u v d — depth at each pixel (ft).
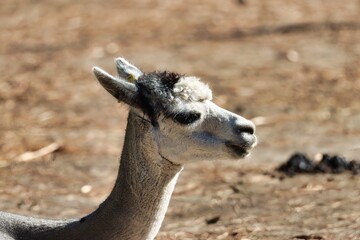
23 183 128.88
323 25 234.79
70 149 145.89
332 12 250.98
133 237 79.71
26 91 184.14
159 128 78.48
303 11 253.44
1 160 141.28
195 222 109.50
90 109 170.91
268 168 131.44
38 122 163.12
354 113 162.61
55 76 194.90
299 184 122.93
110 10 260.83
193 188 123.75
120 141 151.43
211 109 78.64
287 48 212.43
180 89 78.43
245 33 230.48
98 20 249.75
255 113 164.25
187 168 133.90
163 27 240.32
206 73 193.47
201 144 77.97
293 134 150.51
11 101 177.37
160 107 78.28
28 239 81.30
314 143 144.66
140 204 79.25
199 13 254.88
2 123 162.61
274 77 189.37
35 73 197.98
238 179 127.13
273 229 105.50
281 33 228.22
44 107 172.65
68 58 210.59
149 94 78.59
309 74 191.01
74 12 259.39
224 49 214.28
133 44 222.48
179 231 105.70
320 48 211.20
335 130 152.25
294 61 201.57
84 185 128.16
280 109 166.61
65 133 155.94
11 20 253.44
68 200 120.57
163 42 223.51
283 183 123.85
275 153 139.95
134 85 78.64
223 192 121.19
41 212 114.21
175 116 77.77
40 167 137.08
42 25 246.88
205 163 135.95
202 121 78.28
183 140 78.23
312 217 109.50
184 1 269.44
